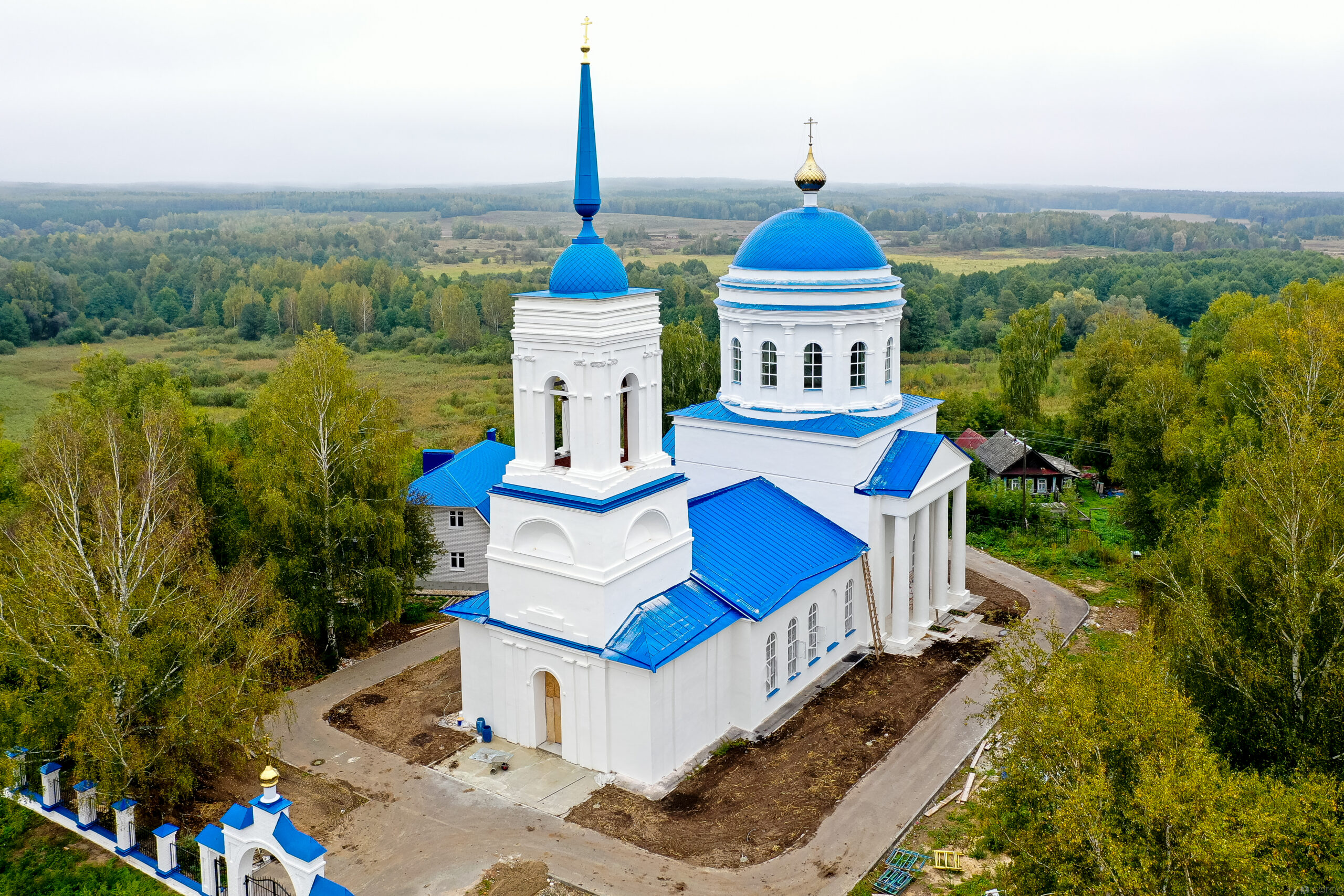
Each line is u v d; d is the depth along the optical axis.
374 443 46.44
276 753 38.41
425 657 47.28
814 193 49.94
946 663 45.59
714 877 30.98
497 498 37.62
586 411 35.59
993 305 183.62
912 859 31.55
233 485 51.22
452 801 35.06
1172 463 57.12
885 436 48.53
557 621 36.66
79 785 33.09
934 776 36.38
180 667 33.91
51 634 32.47
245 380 134.75
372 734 39.88
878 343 48.59
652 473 37.72
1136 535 60.59
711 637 37.62
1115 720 23.81
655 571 37.88
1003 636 48.56
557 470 36.78
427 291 197.00
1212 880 21.16
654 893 30.25
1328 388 46.38
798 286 47.25
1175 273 185.50
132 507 37.56
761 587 40.72
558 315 35.50
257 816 26.67
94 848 32.59
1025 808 24.53
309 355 46.25
